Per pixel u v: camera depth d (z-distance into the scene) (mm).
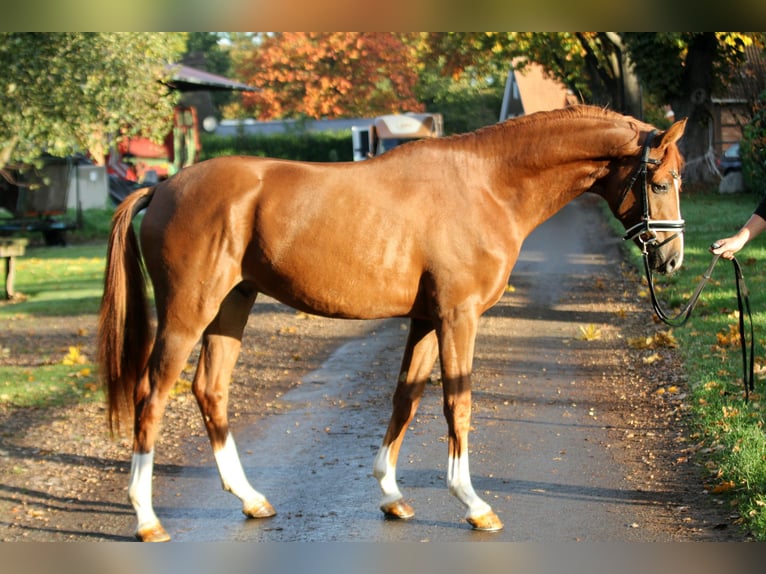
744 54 27109
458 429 5031
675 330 9914
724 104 30016
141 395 4992
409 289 5074
